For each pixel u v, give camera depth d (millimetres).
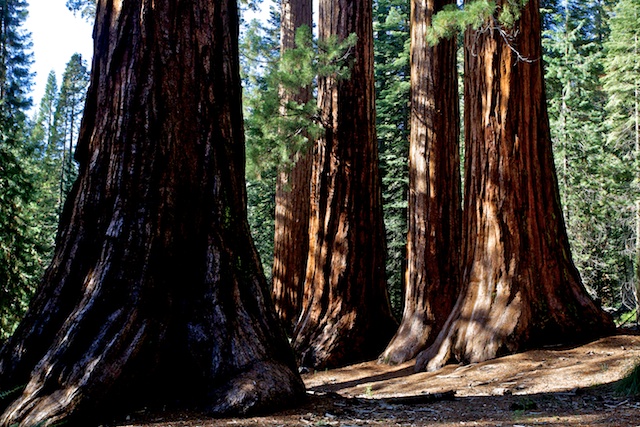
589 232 21797
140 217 4695
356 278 11602
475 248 8742
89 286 4484
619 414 4520
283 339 5016
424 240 10961
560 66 21891
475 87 8844
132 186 4750
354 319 11422
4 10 18734
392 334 11734
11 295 11211
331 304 11617
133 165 4777
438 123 11250
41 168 26141
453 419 4727
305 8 17234
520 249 8266
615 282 24609
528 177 8391
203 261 4859
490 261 8453
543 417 4660
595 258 22250
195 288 4801
